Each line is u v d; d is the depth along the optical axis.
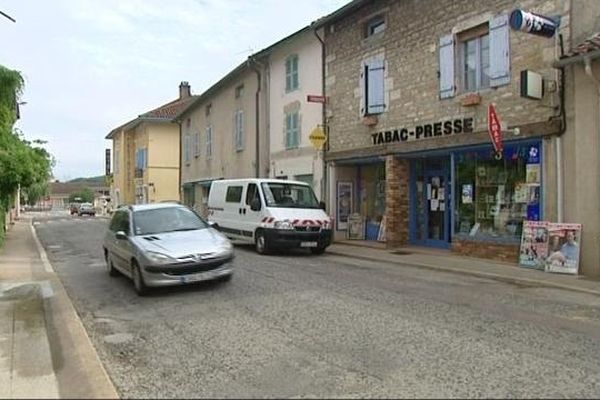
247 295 9.46
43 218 53.47
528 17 11.26
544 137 12.15
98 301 9.52
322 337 6.74
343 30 19.12
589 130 11.26
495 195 13.78
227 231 17.77
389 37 16.94
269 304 8.70
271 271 12.20
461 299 9.06
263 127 24.81
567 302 8.90
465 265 12.73
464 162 14.76
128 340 6.95
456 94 14.56
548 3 12.12
